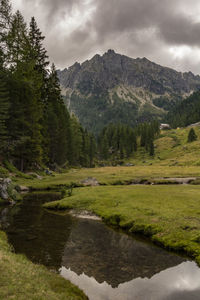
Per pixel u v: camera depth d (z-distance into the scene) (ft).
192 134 563.89
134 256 50.52
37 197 122.72
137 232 67.77
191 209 79.00
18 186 137.49
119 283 39.14
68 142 341.00
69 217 84.07
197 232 58.18
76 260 47.47
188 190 122.62
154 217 73.00
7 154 181.37
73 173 251.39
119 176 219.61
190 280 40.45
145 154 568.41
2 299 25.13
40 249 52.19
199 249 50.96
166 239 58.08
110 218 79.82
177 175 227.40
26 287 29.53
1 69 164.66
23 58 180.34
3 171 160.04
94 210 90.94
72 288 35.76
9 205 100.27
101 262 46.98
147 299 34.50
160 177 215.72
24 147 182.60
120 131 640.99
